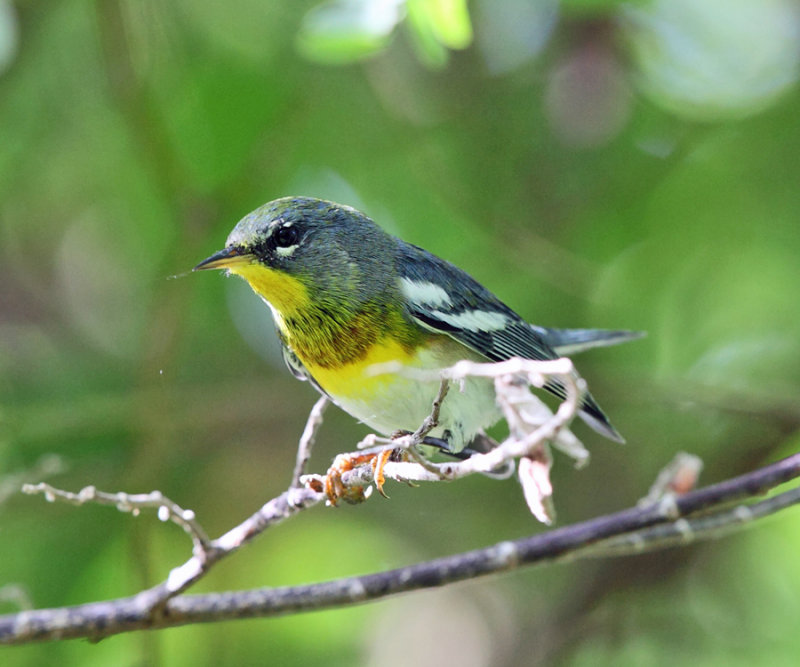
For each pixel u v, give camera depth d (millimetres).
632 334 10047
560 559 5750
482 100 12258
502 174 12250
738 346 12719
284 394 12297
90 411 11102
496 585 12984
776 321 12531
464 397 7582
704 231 12078
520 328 8695
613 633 11703
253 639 11812
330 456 13055
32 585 11094
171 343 11055
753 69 12203
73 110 12000
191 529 5789
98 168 12086
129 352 12773
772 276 12289
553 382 7734
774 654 11484
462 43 7766
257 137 11453
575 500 12633
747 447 12102
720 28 12078
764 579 11938
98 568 11180
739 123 11922
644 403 12055
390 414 7840
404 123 12016
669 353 12648
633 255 12219
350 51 8406
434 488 12852
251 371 13070
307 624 12047
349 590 5797
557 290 12555
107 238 13055
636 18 11695
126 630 5707
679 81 11961
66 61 11938
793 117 11812
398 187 12141
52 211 12781
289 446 12922
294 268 7785
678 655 11625
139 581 10125
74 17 11914
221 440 12656
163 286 11023
